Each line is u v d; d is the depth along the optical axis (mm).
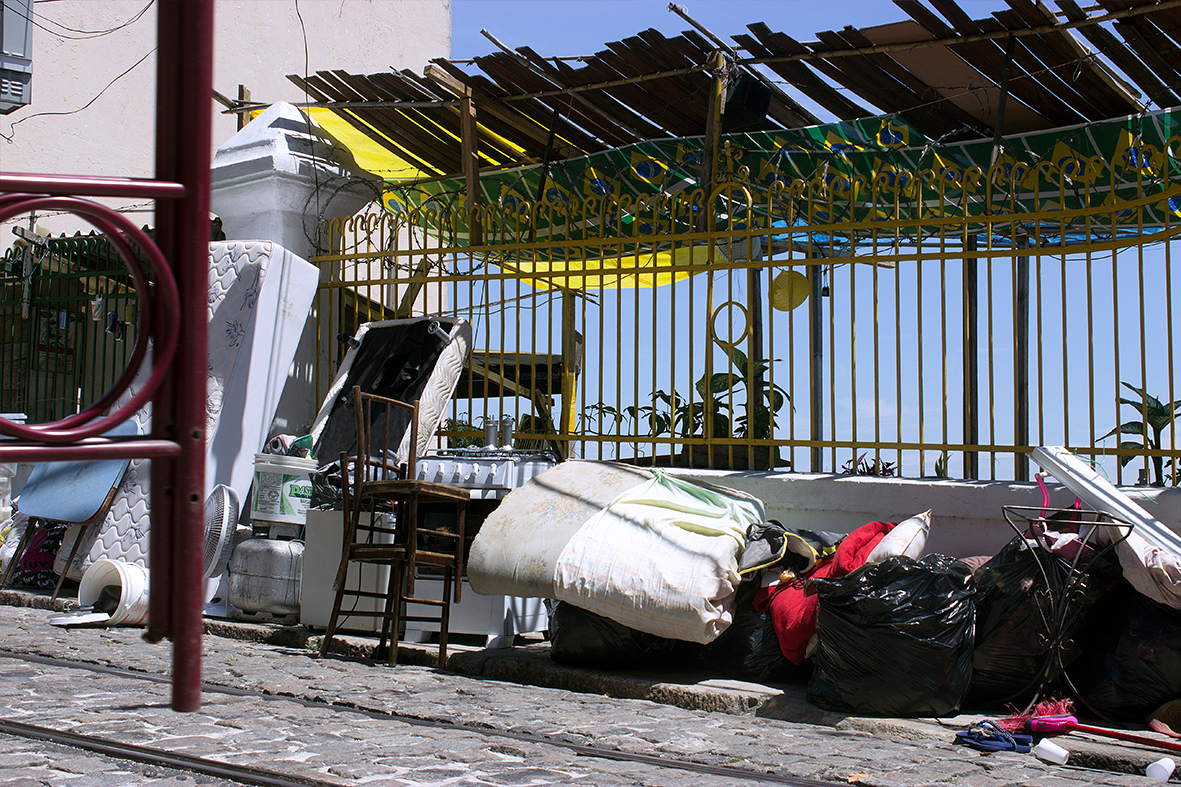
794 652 5613
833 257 7297
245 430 8633
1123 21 6832
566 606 6047
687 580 5578
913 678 4887
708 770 3877
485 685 5770
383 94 9461
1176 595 4773
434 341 8625
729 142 8211
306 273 9250
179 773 3502
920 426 6961
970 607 5035
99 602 7652
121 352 10555
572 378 8703
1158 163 6664
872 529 5973
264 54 16016
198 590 1514
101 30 14062
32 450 1375
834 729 4855
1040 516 5832
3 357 10961
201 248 1499
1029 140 8602
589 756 4086
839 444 7227
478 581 6211
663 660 6090
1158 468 6488
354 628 7004
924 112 8430
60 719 4246
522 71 8672
